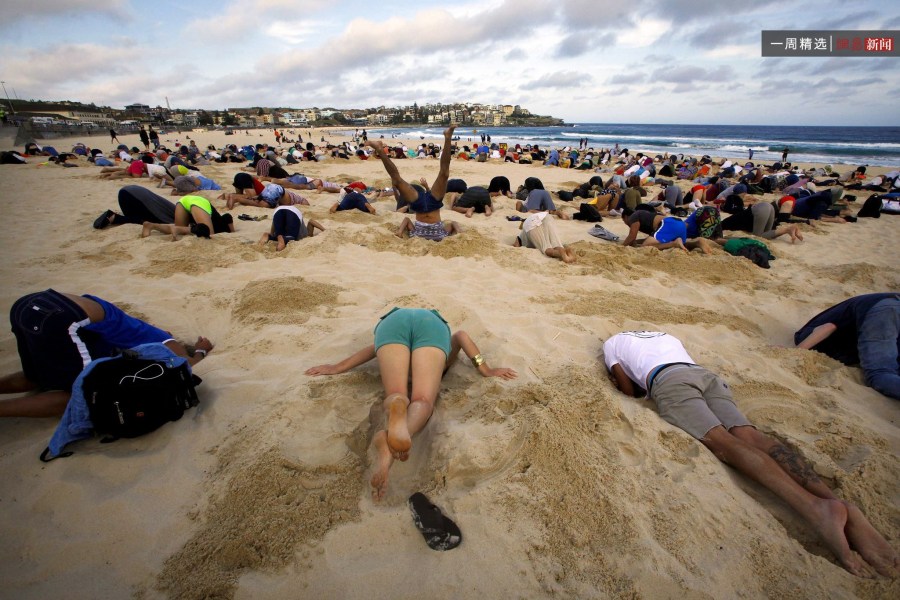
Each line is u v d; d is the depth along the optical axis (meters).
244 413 2.81
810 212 10.08
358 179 14.82
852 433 2.75
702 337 4.17
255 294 4.61
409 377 3.21
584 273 5.86
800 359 3.66
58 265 5.52
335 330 3.94
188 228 6.93
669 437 2.60
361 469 2.37
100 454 2.47
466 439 2.46
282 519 2.05
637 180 10.51
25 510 2.13
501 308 4.57
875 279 6.11
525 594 1.77
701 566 1.89
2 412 2.61
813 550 2.09
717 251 7.03
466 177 16.80
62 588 1.80
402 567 1.89
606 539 1.97
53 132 38.72
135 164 13.23
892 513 2.23
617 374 3.22
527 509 2.10
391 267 5.72
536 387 2.91
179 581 1.82
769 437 2.73
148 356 2.76
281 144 39.25
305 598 1.76
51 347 2.73
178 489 2.26
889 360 3.38
